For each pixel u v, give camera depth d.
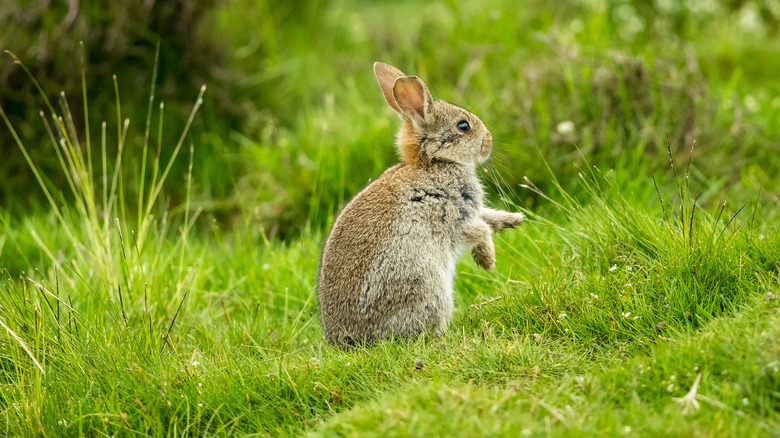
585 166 12.10
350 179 13.01
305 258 11.41
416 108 9.59
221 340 9.39
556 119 13.03
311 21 17.72
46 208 13.72
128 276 10.26
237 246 11.70
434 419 6.22
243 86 15.47
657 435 5.84
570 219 10.41
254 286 10.97
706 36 17.06
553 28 16.16
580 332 8.00
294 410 7.44
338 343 9.04
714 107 13.23
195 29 14.95
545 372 7.33
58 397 8.00
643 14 16.59
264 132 14.37
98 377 8.23
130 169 13.97
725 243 8.41
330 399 7.57
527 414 6.29
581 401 6.58
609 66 13.61
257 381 7.83
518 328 8.41
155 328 9.34
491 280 10.04
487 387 7.21
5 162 13.98
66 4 14.54
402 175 9.27
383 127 13.38
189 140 14.34
